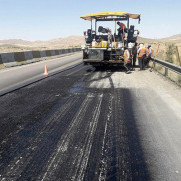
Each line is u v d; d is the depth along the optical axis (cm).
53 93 611
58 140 314
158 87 646
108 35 1052
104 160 258
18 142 313
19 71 1190
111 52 1021
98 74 945
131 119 391
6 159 267
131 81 757
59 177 228
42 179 226
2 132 352
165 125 361
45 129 356
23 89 685
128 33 1088
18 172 239
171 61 1302
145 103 488
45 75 968
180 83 692
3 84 794
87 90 631
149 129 346
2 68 1389
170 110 436
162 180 220
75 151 281
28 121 397
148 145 294
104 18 1078
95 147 290
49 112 444
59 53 2602
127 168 242
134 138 315
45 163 255
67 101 521
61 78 866
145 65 1156
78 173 234
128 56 936
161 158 261
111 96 554
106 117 403
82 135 328
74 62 1581
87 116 411
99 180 221
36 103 516
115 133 333
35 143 308
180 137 316
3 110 473
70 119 398
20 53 1661
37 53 1973
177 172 233
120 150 281
